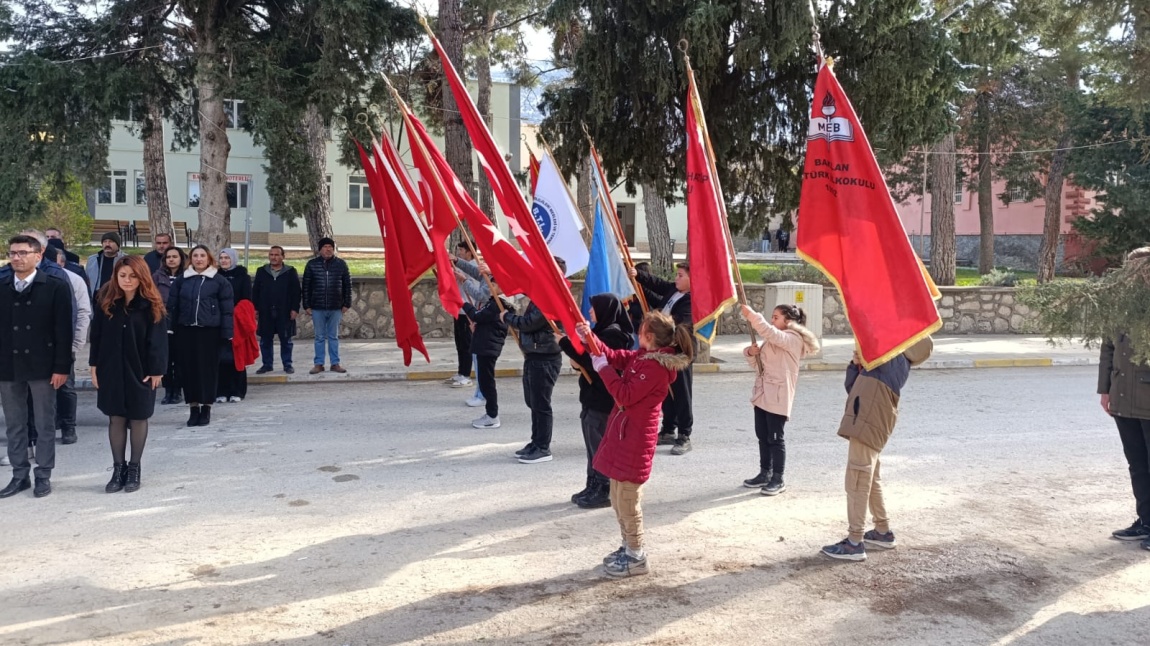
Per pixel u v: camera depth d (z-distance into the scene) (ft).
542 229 30.50
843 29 42.04
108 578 17.16
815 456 27.30
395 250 28.14
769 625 15.28
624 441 16.97
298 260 89.04
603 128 45.44
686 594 16.55
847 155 17.97
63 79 41.98
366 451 27.45
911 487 23.88
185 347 30.09
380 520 20.72
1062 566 18.13
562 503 22.11
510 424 31.68
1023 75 88.33
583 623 15.29
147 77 46.50
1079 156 76.84
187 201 121.49
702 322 20.33
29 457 25.71
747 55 40.45
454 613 15.65
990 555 18.71
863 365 17.46
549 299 20.18
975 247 133.08
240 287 37.63
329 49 43.47
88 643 14.48
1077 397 38.42
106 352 22.38
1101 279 15.97
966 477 24.97
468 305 30.19
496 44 73.20
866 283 17.69
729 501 22.45
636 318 30.01
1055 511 21.83
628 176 48.21
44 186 49.60
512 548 18.90
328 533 19.80
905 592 16.72
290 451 27.37
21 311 21.98
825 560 18.34
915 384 42.06
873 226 17.72
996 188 127.85
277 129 43.19
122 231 111.34
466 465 25.82
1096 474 25.36
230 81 43.21
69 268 35.12
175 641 14.56
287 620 15.35
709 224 20.36
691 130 20.66
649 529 20.21
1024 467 26.11
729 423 32.30
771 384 22.91
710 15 38.60
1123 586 17.11
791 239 174.50
